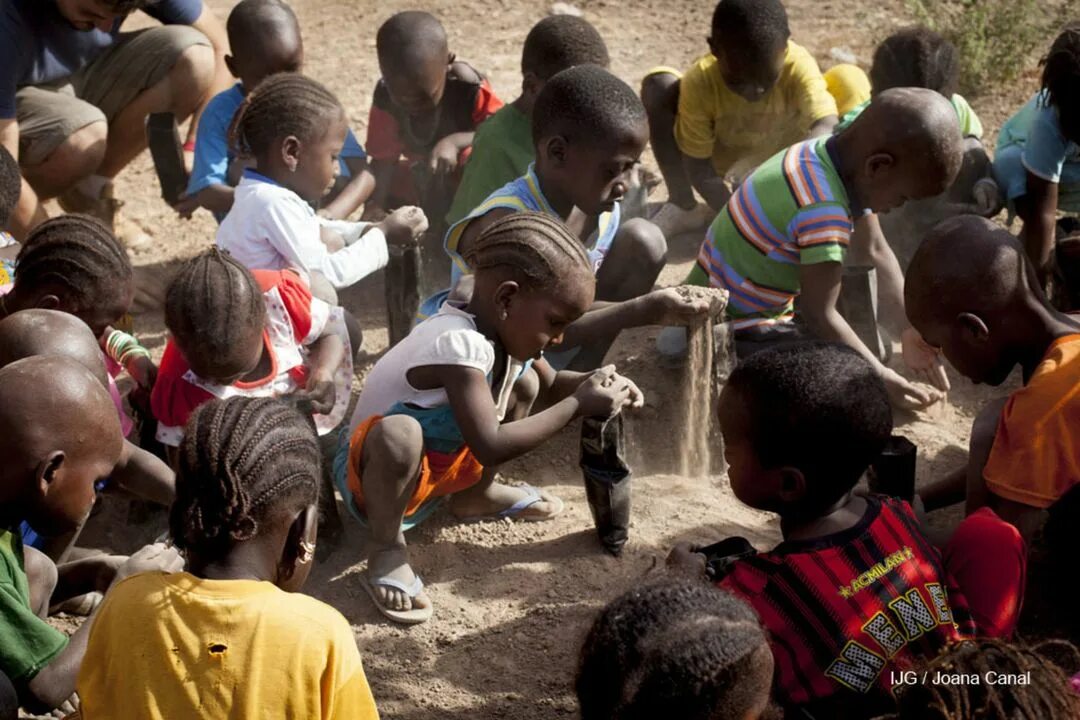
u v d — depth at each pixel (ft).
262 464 8.21
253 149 14.57
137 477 11.51
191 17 20.18
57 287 11.98
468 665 11.07
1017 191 16.78
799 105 18.33
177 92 19.33
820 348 8.98
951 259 10.39
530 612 11.65
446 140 18.37
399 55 17.70
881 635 8.41
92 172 18.58
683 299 13.02
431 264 18.52
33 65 17.81
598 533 12.46
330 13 27.14
